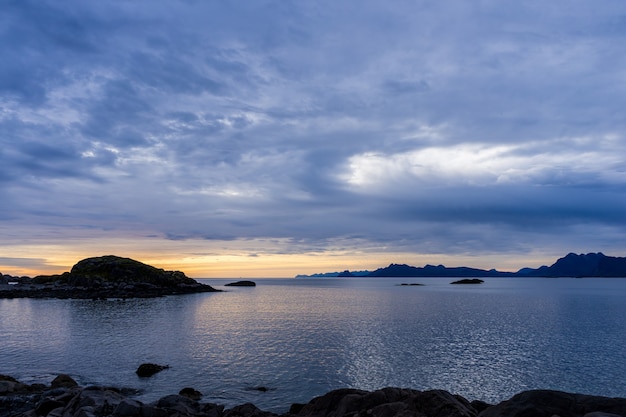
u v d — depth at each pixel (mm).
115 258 185750
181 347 56688
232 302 141375
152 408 24594
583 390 39062
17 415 27484
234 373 42688
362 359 49562
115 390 35938
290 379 40750
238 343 59938
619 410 17922
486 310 116312
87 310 106250
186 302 136500
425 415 20531
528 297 181625
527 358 51219
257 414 24766
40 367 44906
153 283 182375
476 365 47406
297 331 72500
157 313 101312
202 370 43844
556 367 46875
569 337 67812
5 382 32344
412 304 138250
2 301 132375
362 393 24047
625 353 54688
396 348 56656
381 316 98875
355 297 178875
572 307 127938
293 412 26453
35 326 76750
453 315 102188
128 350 54406
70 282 171375
